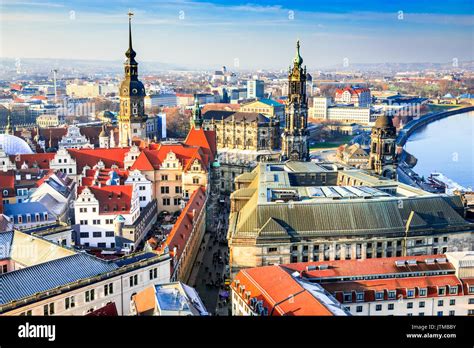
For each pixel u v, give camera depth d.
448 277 132.75
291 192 185.88
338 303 115.88
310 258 159.50
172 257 154.00
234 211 195.12
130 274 140.00
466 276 132.62
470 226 166.75
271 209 163.50
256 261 157.12
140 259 145.25
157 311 111.00
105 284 134.25
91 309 131.50
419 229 162.38
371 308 128.00
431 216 167.25
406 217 165.88
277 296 118.75
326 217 162.75
